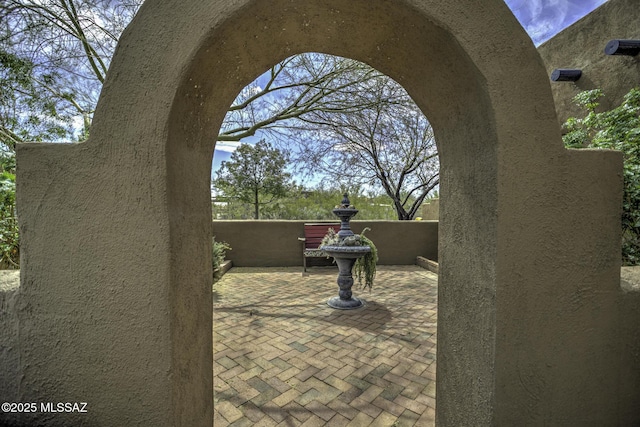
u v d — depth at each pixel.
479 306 1.24
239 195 10.86
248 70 1.44
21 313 1.16
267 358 2.80
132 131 1.07
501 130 1.08
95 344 1.13
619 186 1.19
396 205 10.20
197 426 1.37
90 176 1.10
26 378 1.18
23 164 1.12
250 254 7.02
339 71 5.64
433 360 2.77
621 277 1.35
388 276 6.20
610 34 3.85
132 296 1.10
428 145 9.55
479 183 1.22
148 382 1.11
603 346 1.21
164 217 1.07
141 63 1.07
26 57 3.90
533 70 1.10
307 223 7.17
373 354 2.88
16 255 3.34
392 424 1.96
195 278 1.36
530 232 1.12
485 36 1.07
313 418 2.01
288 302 4.49
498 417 1.16
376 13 1.17
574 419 1.21
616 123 3.10
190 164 1.30
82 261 1.12
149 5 1.07
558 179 1.13
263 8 1.10
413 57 1.34
